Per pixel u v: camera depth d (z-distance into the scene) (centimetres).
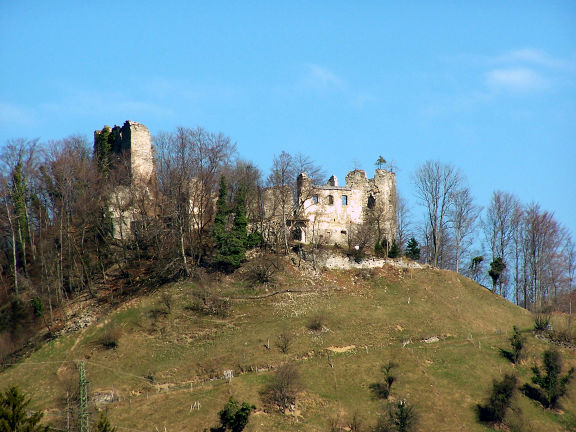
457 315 11038
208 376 9212
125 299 10819
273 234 12281
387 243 12512
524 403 9256
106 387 8988
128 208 12194
